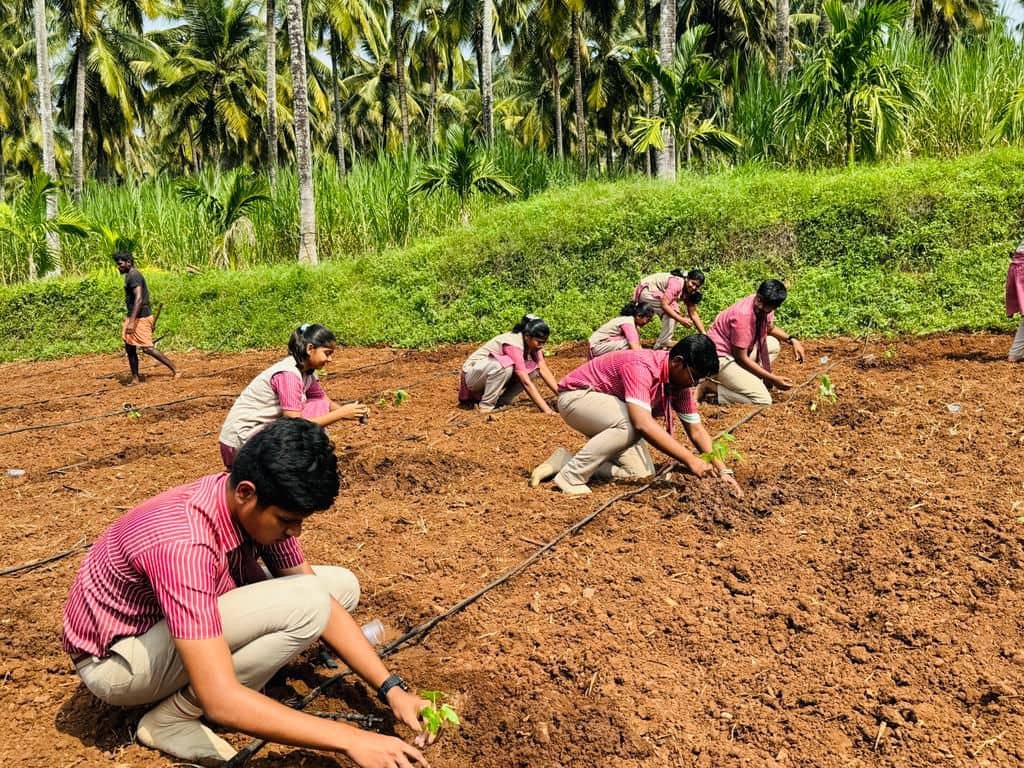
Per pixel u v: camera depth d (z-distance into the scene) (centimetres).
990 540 370
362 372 993
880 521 402
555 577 373
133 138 3969
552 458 508
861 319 927
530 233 1214
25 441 738
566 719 271
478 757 257
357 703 285
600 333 730
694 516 427
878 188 1030
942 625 313
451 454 565
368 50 3806
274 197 1802
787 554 380
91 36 2428
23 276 1838
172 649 238
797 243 1052
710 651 308
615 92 3209
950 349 791
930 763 244
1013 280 697
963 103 1237
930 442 509
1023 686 274
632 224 1152
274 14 2509
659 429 449
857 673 289
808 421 588
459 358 1046
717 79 1355
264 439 215
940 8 2736
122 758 255
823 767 245
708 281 1051
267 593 242
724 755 252
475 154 1552
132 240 1722
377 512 471
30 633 344
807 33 3222
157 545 221
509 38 3133
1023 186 969
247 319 1372
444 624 338
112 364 1256
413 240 1631
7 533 478
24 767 253
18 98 3566
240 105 3175
